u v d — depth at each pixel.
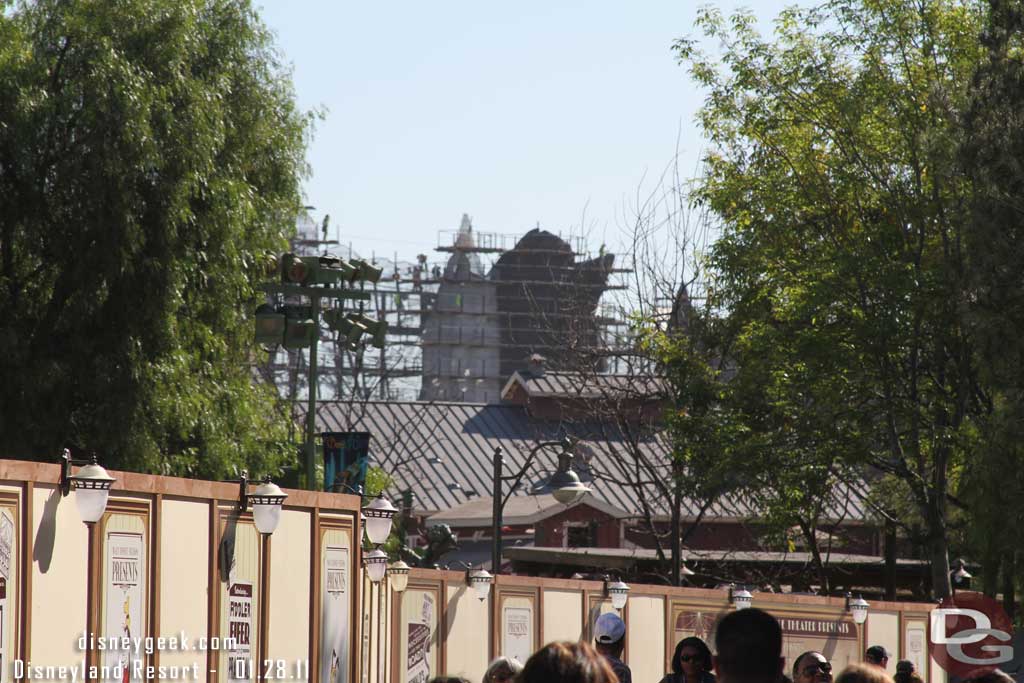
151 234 48.03
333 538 27.30
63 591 18.83
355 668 28.12
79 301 47.09
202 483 22.58
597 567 66.81
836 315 64.75
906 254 64.00
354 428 100.12
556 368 106.25
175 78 49.25
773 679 10.02
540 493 87.19
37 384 45.84
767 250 65.88
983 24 62.09
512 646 39.41
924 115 63.06
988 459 52.94
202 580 22.45
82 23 47.78
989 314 53.31
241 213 50.97
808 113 66.06
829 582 75.62
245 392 54.22
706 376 69.31
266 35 56.84
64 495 18.92
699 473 65.19
